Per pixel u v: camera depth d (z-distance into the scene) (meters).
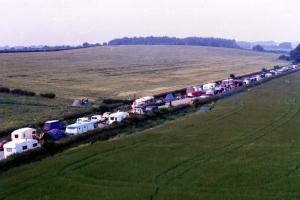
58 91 128.12
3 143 66.38
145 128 82.06
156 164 56.53
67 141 67.81
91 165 56.19
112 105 104.00
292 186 47.53
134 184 48.78
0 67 178.38
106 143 68.81
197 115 94.75
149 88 144.62
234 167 54.88
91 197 44.84
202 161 57.81
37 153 61.19
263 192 45.81
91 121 79.50
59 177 51.38
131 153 62.31
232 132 76.12
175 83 161.25
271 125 81.69
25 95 115.75
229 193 45.62
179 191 46.34
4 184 49.03
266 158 59.06
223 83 148.88
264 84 155.00
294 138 71.06
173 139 71.31
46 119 87.06
